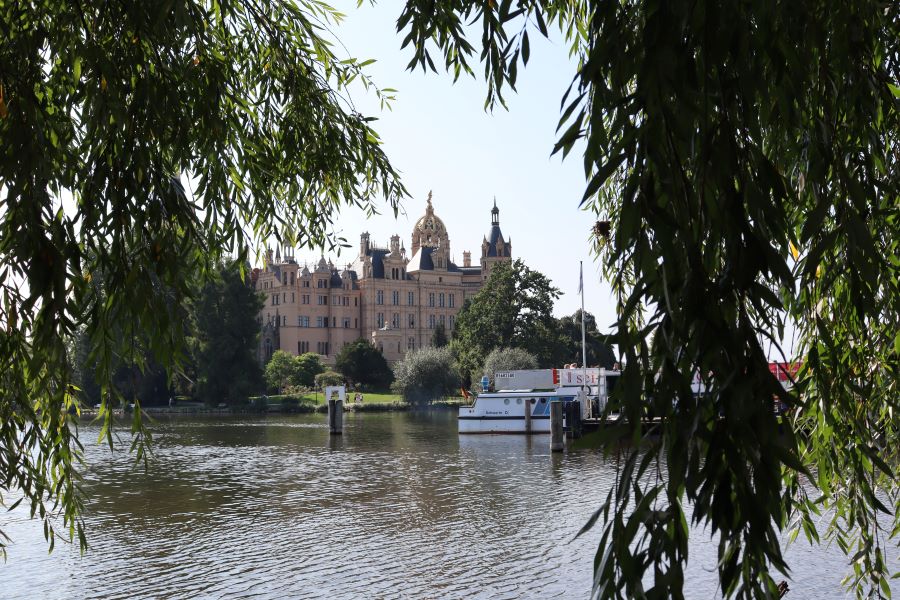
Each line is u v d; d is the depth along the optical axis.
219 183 6.20
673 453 2.64
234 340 87.44
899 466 5.42
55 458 5.53
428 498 25.78
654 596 2.60
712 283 2.79
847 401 4.66
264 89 7.03
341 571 16.80
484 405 50.81
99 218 5.19
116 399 5.40
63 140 5.42
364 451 41.53
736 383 2.63
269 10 6.88
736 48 2.88
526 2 3.82
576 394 49.81
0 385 5.16
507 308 97.38
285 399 97.62
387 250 175.12
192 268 5.79
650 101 2.81
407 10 4.66
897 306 4.63
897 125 4.64
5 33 4.83
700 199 2.95
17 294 5.07
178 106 5.35
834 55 3.62
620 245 2.82
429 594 15.17
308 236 7.43
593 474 30.59
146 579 16.14
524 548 18.61
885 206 4.69
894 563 11.12
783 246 2.88
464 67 5.26
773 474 2.60
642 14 2.98
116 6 5.16
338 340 163.75
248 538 19.83
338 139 7.18
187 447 44.34
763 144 4.62
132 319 5.14
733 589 2.72
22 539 18.91
